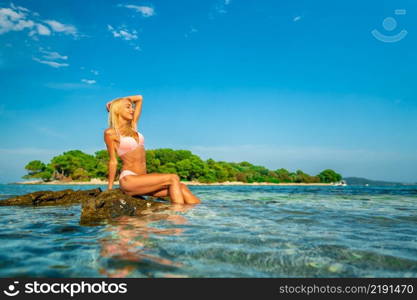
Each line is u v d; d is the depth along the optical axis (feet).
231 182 379.76
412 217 14.39
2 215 15.72
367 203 23.22
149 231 10.03
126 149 19.97
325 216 14.61
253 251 7.47
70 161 299.99
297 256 7.14
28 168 303.27
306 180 476.95
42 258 6.86
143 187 19.31
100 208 14.33
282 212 16.12
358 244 8.35
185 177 339.77
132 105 20.66
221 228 10.63
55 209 19.26
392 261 6.86
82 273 5.86
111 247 7.79
